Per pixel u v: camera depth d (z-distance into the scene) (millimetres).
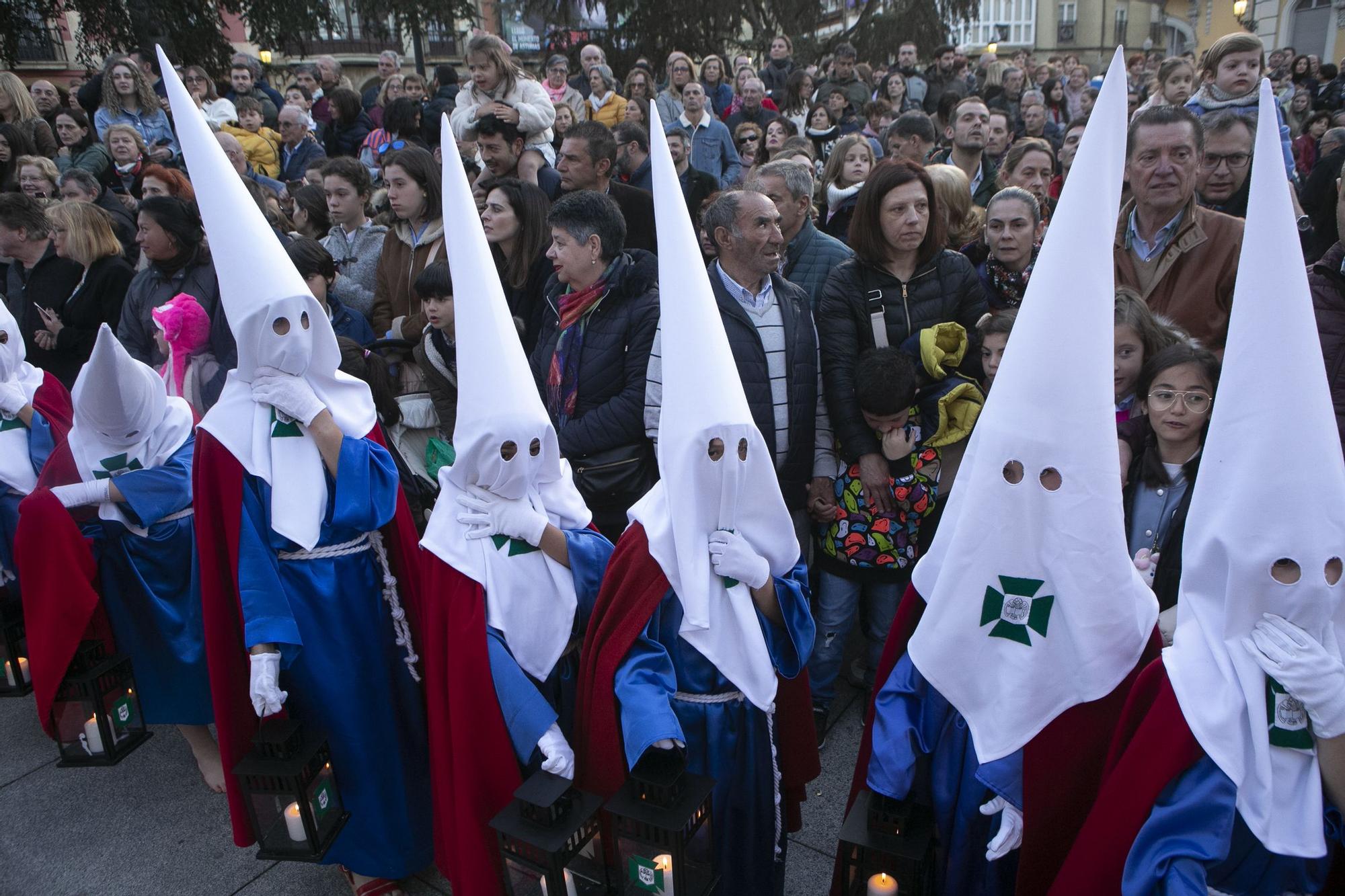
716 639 2166
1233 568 1662
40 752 3693
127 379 2947
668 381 2135
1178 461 2516
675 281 2117
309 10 16234
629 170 5836
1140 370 2768
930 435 3199
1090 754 1936
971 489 1908
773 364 3244
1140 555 2518
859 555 3236
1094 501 1789
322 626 2564
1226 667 1696
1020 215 3477
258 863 3039
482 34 5570
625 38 20062
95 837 3195
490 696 2307
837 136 8531
